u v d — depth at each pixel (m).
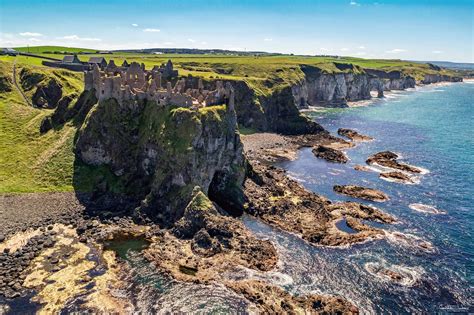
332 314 64.31
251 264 76.50
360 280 74.06
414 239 89.56
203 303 65.62
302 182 125.75
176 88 113.56
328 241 86.38
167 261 75.81
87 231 85.06
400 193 117.12
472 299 70.00
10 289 66.19
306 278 73.88
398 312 66.31
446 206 108.12
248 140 175.25
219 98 115.50
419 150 166.88
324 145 174.12
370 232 91.00
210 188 106.44
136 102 113.19
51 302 63.75
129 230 86.75
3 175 104.38
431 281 74.44
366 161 149.25
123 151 108.31
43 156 113.00
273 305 65.31
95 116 112.06
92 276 70.69
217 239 82.69
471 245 87.50
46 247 78.50
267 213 98.38
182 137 98.38
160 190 96.19
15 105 146.50
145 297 66.31
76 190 101.50
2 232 82.56
